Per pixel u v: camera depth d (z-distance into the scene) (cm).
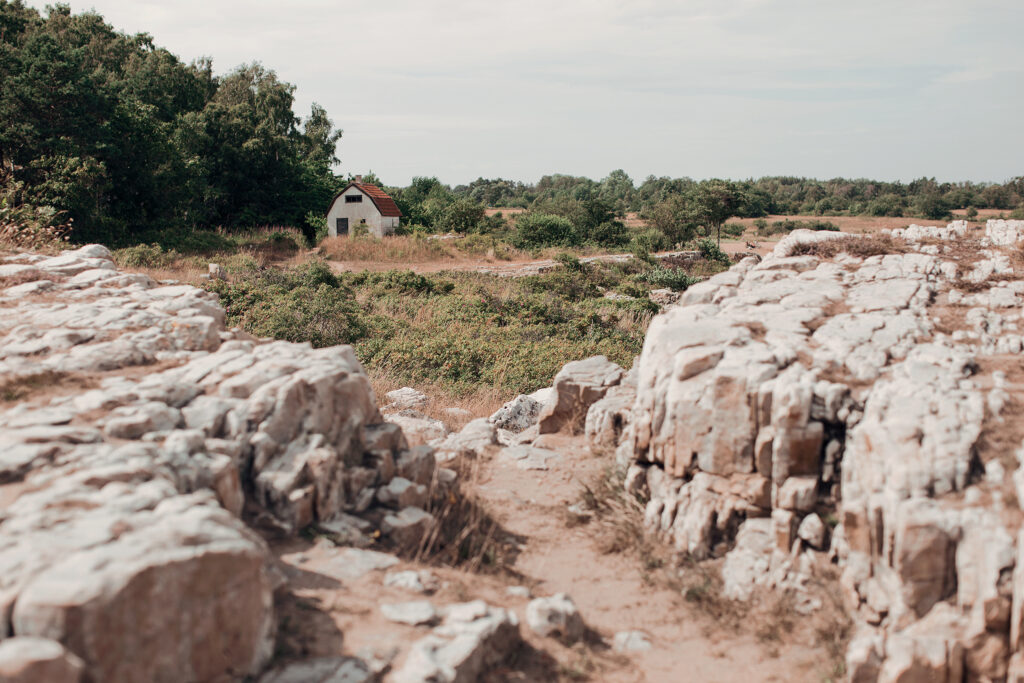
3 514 406
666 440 705
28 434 509
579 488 845
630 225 9181
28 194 2823
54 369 673
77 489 437
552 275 3334
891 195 11131
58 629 317
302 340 1716
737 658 520
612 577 644
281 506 563
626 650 524
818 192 13300
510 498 814
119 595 330
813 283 923
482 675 447
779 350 689
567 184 18125
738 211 7206
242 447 581
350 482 628
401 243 4250
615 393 1000
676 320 820
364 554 553
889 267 967
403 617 467
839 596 564
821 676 493
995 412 581
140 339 754
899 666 445
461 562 621
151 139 3606
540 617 511
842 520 574
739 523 646
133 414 563
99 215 3116
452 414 1233
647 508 709
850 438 604
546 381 1559
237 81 5931
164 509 420
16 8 4444
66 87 3038
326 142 7081
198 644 366
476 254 4353
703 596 598
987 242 1095
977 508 487
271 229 4747
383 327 1941
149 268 2484
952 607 476
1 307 851
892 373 659
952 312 824
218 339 809
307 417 616
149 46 5494
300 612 464
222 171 4791
